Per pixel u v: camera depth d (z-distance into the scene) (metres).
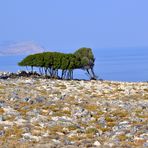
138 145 52.34
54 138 55.47
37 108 72.94
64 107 75.44
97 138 56.28
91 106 77.88
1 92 89.06
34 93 90.69
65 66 149.00
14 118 64.75
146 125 62.56
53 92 94.31
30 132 57.47
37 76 145.62
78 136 56.94
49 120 65.56
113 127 62.50
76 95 92.06
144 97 93.06
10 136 55.41
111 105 80.38
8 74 142.12
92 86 112.38
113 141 54.56
